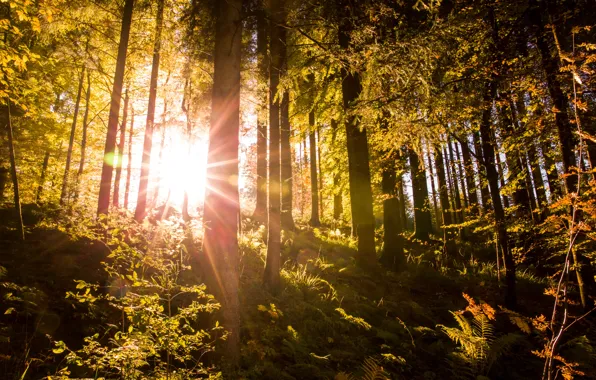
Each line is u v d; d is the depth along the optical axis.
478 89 8.28
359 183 11.44
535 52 8.34
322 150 19.28
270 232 8.11
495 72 7.86
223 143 5.60
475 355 5.88
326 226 20.55
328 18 8.00
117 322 5.34
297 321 6.70
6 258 7.32
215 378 3.73
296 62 10.73
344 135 15.94
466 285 10.83
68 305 5.50
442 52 6.52
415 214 17.09
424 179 16.36
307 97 13.37
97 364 3.29
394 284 10.19
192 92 11.70
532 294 10.47
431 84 6.55
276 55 8.79
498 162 9.23
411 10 9.96
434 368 6.07
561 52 4.15
